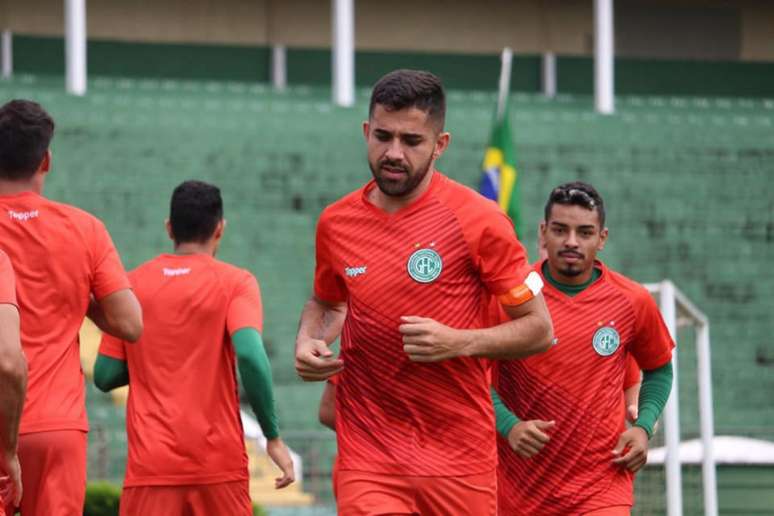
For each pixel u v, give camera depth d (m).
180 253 23.64
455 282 18.41
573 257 22.72
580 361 22.78
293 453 53.78
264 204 71.50
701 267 75.12
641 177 76.75
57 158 70.12
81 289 19.61
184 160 71.69
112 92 74.00
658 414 23.38
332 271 19.17
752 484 37.66
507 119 44.19
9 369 17.08
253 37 87.25
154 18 86.12
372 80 89.31
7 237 19.36
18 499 18.00
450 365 18.47
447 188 18.53
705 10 92.69
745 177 77.75
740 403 70.31
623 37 92.12
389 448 18.58
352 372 18.83
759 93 92.62
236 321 23.11
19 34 84.12
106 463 48.38
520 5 90.69
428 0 89.81
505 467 23.08
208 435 23.09
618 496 22.89
